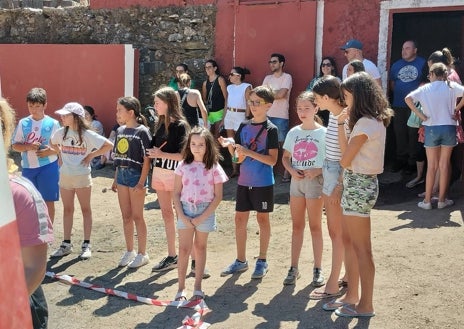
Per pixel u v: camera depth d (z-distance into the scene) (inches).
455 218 272.2
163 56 460.4
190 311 197.5
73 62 479.5
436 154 288.7
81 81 478.3
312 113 206.2
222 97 410.6
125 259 246.8
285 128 389.1
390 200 320.2
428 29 485.1
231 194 356.8
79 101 480.7
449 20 475.8
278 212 312.2
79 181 254.5
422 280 204.5
